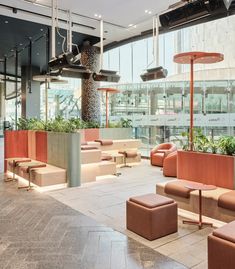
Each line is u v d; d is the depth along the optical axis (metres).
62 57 6.66
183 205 4.41
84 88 11.24
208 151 4.88
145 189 6.28
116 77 8.90
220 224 4.05
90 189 6.25
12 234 3.74
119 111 12.05
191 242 3.50
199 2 4.79
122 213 4.63
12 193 5.84
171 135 11.27
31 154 7.93
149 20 8.59
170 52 10.13
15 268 2.89
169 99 11.26
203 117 9.87
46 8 7.61
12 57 13.15
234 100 9.09
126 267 2.89
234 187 4.30
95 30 9.53
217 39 8.73
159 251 3.25
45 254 3.19
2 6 7.46
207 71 9.62
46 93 9.38
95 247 3.35
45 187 6.18
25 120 8.66
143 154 11.36
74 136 6.38
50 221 4.23
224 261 2.47
